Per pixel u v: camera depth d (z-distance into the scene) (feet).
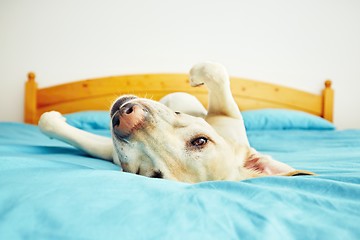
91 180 1.47
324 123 6.86
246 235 1.08
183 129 1.92
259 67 8.13
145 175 1.87
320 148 4.25
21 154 2.70
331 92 7.97
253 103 7.94
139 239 1.04
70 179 1.48
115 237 1.03
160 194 1.37
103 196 1.29
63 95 7.59
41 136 4.70
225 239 1.06
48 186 1.36
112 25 7.86
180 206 1.25
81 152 3.10
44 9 7.69
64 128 2.84
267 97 7.95
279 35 8.11
